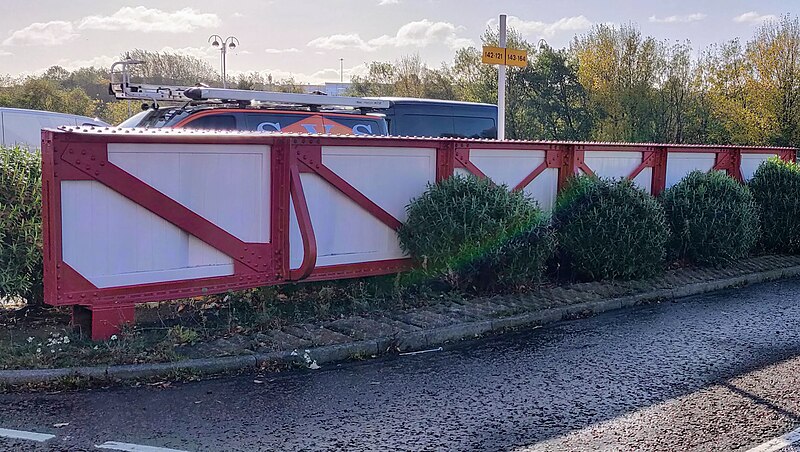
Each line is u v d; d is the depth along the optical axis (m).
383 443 4.56
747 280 10.38
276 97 11.43
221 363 5.91
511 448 4.50
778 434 4.77
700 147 11.99
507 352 6.72
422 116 16.75
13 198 6.70
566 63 45.56
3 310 7.26
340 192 7.77
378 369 6.16
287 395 5.44
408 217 8.24
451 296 8.27
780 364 6.36
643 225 9.52
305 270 7.19
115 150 6.25
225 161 6.84
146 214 6.50
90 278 6.26
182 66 45.16
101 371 5.56
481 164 9.04
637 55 42.41
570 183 9.73
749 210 11.05
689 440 4.64
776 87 39.91
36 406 5.08
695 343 7.07
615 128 42.56
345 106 12.35
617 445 4.55
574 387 5.70
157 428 4.74
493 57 15.59
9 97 33.06
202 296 7.36
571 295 8.73
